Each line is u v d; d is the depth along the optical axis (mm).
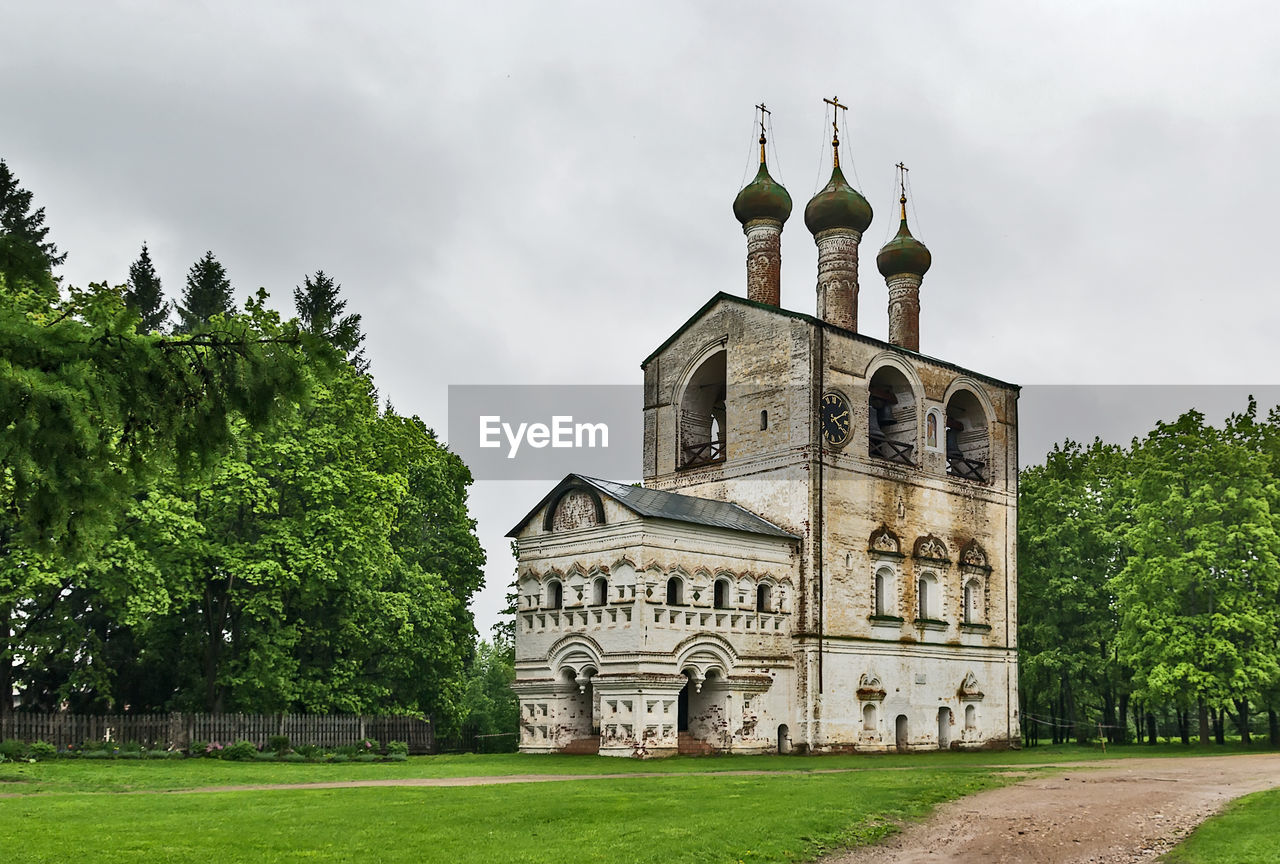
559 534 47719
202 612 47125
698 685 45594
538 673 47719
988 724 56094
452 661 54844
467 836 20734
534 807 24125
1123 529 63219
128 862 17922
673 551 45000
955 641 55000
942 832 22938
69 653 43656
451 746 63156
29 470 13203
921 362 55469
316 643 48375
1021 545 67188
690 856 19609
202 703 46625
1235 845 20312
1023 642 66500
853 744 49094
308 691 46188
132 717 39969
